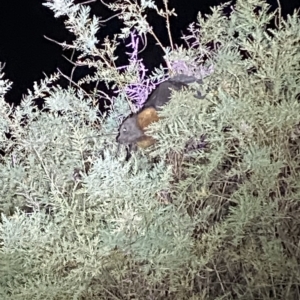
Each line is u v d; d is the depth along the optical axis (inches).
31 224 55.6
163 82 59.6
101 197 53.9
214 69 57.3
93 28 63.0
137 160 56.7
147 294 53.8
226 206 54.4
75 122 65.1
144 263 53.2
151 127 54.2
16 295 52.8
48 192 59.6
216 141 53.0
